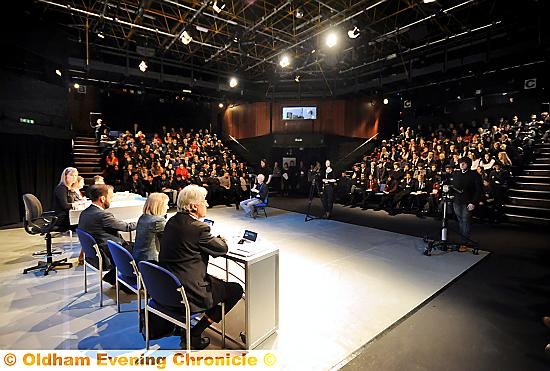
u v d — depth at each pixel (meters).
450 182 4.88
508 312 2.80
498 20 7.13
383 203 8.84
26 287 3.29
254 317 2.21
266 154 14.27
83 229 3.00
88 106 13.02
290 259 4.32
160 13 7.35
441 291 3.26
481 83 11.06
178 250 2.02
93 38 9.32
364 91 12.19
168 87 11.80
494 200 6.75
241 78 13.01
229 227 6.51
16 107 6.34
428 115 13.16
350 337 2.38
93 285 3.36
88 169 9.39
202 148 12.69
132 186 8.83
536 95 10.56
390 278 3.60
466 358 2.12
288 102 13.80
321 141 13.47
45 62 7.23
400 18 8.38
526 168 8.21
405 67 10.33
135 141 11.04
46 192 7.23
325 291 3.23
